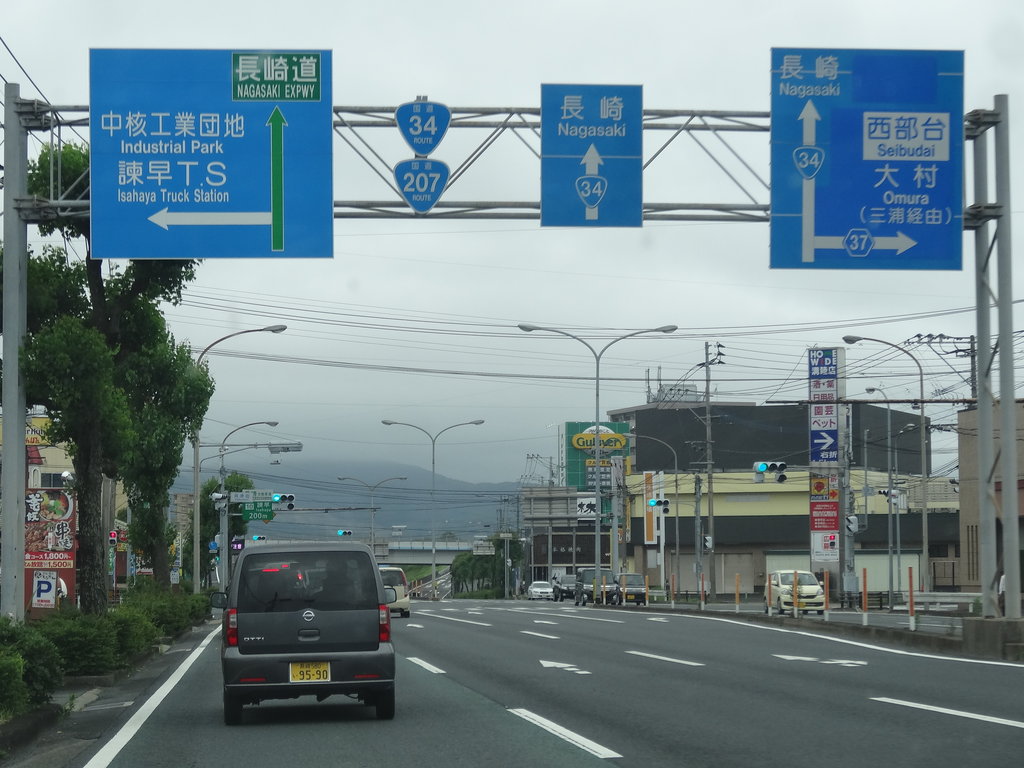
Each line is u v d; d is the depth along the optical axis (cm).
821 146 1795
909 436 8744
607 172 1781
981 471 2008
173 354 2992
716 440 8344
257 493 5984
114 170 1689
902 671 1727
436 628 3228
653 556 8394
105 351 1816
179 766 961
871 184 1800
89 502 1998
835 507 5650
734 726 1134
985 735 1047
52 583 2561
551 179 1777
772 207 1788
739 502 8200
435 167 1778
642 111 1791
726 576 8094
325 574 1239
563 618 3900
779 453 8262
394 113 1770
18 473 1689
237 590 1227
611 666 1891
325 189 1711
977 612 3647
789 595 4653
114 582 4759
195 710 1400
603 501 8844
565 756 966
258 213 1700
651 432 8644
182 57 1705
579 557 10306
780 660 1981
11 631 1315
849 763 904
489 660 2045
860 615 4162
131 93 1695
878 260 1791
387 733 1138
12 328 1722
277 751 1036
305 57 1722
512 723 1186
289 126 1714
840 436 5644
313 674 1215
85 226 2023
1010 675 1639
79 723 1318
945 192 1811
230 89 1706
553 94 1783
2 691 1173
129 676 1953
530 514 10394
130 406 2939
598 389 5609
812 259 1786
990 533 2000
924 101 1812
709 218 1814
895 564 7700
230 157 1700
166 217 1688
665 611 4650
